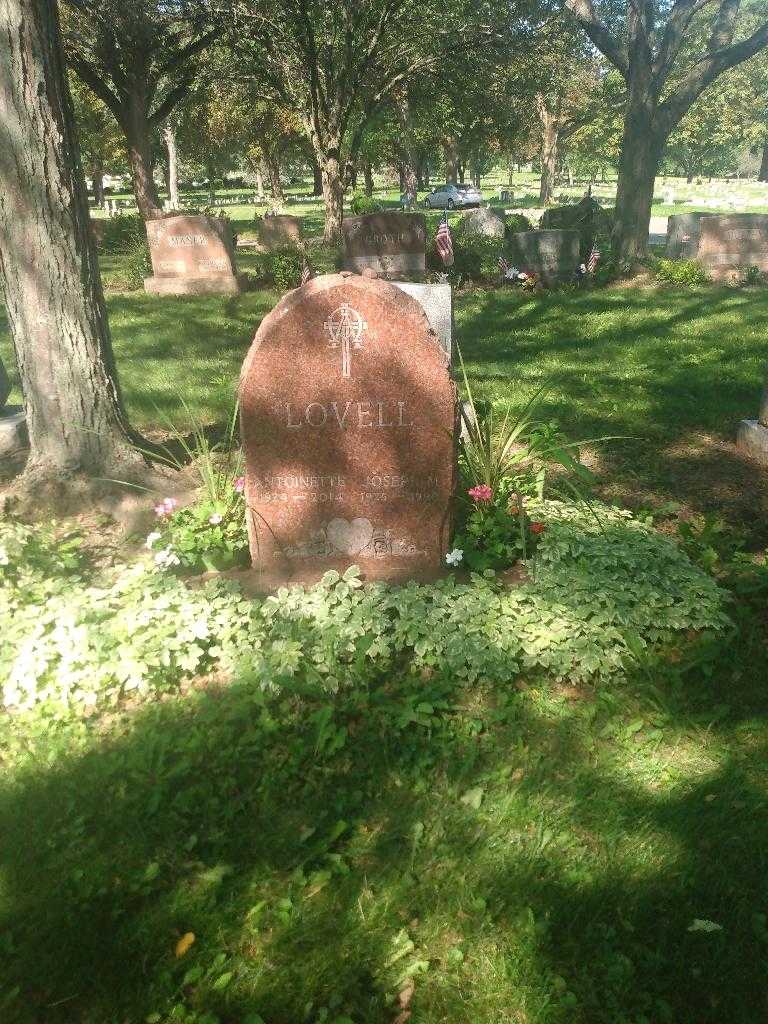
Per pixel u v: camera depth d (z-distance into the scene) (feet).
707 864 10.02
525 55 81.87
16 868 10.13
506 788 11.30
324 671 13.41
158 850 10.33
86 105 119.34
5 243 17.87
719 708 12.75
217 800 11.03
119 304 50.78
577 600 14.51
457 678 13.47
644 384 31.55
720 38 64.49
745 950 8.95
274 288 57.67
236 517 17.01
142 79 80.69
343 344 14.82
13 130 17.12
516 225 85.20
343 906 9.55
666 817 10.73
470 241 73.92
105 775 11.49
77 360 18.76
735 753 11.94
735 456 23.89
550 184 174.60
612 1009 8.33
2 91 16.87
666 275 59.21
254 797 11.19
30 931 9.28
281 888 9.82
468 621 14.08
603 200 184.24
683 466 23.18
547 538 16.31
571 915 9.35
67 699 13.00
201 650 13.69
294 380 15.08
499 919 9.35
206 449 18.78
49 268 18.02
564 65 90.38
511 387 31.04
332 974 8.75
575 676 13.25
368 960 8.92
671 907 9.46
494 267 63.57
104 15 71.41
